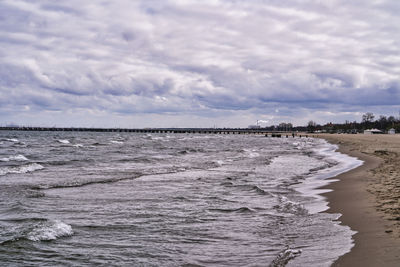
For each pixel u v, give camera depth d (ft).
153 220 32.01
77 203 39.24
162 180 58.13
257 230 28.78
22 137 325.21
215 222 31.42
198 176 63.57
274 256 22.86
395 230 26.66
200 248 24.63
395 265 19.81
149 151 140.77
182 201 40.78
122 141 247.50
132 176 62.59
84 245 25.09
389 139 269.64
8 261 22.00
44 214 34.01
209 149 161.38
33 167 74.69
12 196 42.75
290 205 38.11
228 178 60.34
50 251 23.80
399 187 46.29
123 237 27.04
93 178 60.03
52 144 195.21
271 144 232.32
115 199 41.73
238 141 288.51
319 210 35.76
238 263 21.84
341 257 21.63
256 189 48.34
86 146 174.19
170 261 22.30
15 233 27.20
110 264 21.81
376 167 72.13
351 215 32.50
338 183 53.11
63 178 60.03
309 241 25.45
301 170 73.82
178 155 121.49
